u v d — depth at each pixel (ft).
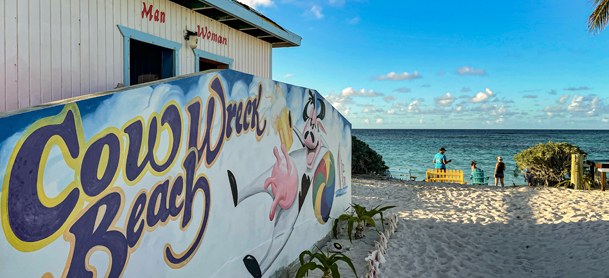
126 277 7.41
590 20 35.78
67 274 6.19
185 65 18.62
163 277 8.43
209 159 10.00
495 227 22.99
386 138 355.56
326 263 13.65
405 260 17.21
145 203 7.88
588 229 20.02
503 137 360.89
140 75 16.94
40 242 5.73
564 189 34.60
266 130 12.96
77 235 6.36
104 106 6.81
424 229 22.53
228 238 10.87
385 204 30.78
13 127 5.28
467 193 35.32
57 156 5.95
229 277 10.93
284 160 14.34
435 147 227.40
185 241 9.13
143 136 7.76
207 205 9.94
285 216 14.43
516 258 17.81
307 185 16.49
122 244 7.30
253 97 12.12
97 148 6.70
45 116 5.74
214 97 10.16
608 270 13.99
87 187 6.52
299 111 15.62
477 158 150.82
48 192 5.82
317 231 17.71
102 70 14.29
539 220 23.80
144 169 7.82
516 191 35.06
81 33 13.42
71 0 13.03
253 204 12.18
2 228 5.19
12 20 11.18
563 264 16.02
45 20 12.17
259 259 12.55
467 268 16.35
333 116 19.83
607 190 33.55
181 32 18.29
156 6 16.72
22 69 11.50
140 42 16.19
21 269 5.47
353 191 37.11
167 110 8.45
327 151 18.94
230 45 22.47
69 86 13.03
